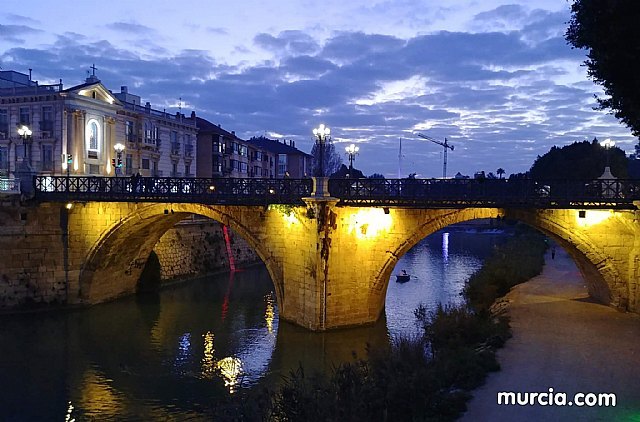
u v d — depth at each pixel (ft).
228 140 224.12
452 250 209.97
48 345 80.33
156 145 176.14
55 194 97.55
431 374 47.67
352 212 83.15
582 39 45.01
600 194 71.41
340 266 82.74
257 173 266.36
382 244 83.87
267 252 90.22
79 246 100.27
